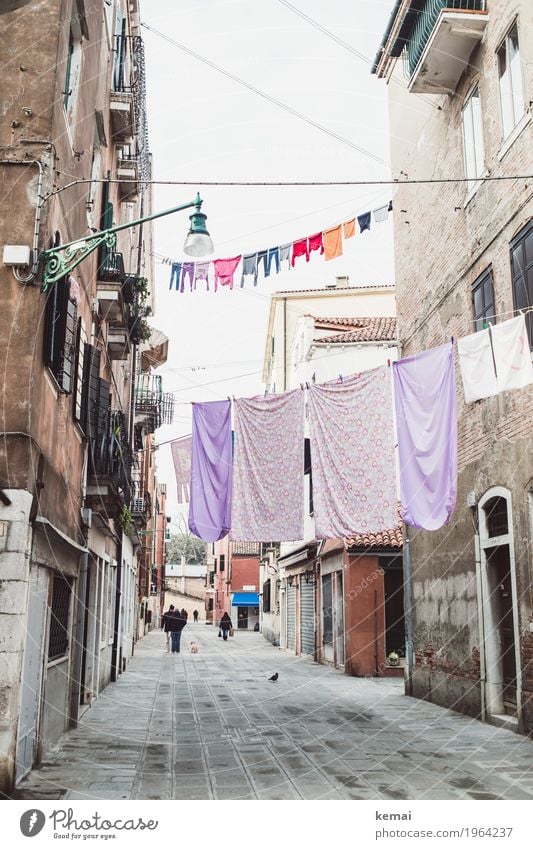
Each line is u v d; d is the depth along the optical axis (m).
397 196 17.38
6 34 8.08
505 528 11.48
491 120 11.98
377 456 10.33
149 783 7.42
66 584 9.96
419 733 10.53
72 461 10.31
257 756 8.84
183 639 38.31
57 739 9.37
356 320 27.33
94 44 11.02
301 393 10.96
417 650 14.93
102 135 12.16
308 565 25.89
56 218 8.37
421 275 15.49
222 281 9.30
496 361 8.80
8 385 7.23
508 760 8.64
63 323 8.54
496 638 11.70
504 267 11.43
